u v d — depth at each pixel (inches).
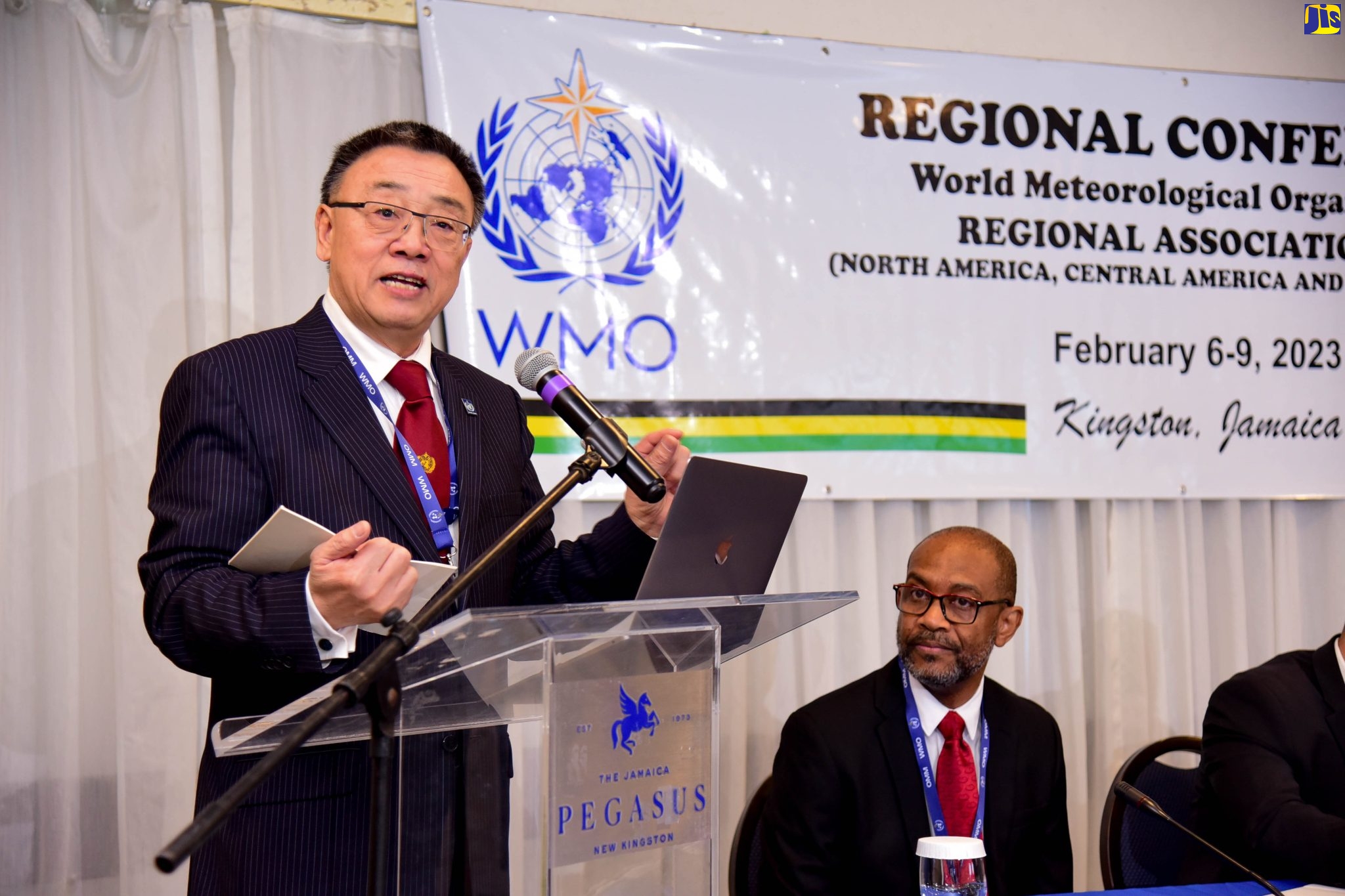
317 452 57.0
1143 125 115.3
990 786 81.0
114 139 94.2
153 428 93.2
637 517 60.9
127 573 91.7
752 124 106.0
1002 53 115.0
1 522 90.0
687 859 46.3
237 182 96.2
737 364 104.3
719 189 105.0
